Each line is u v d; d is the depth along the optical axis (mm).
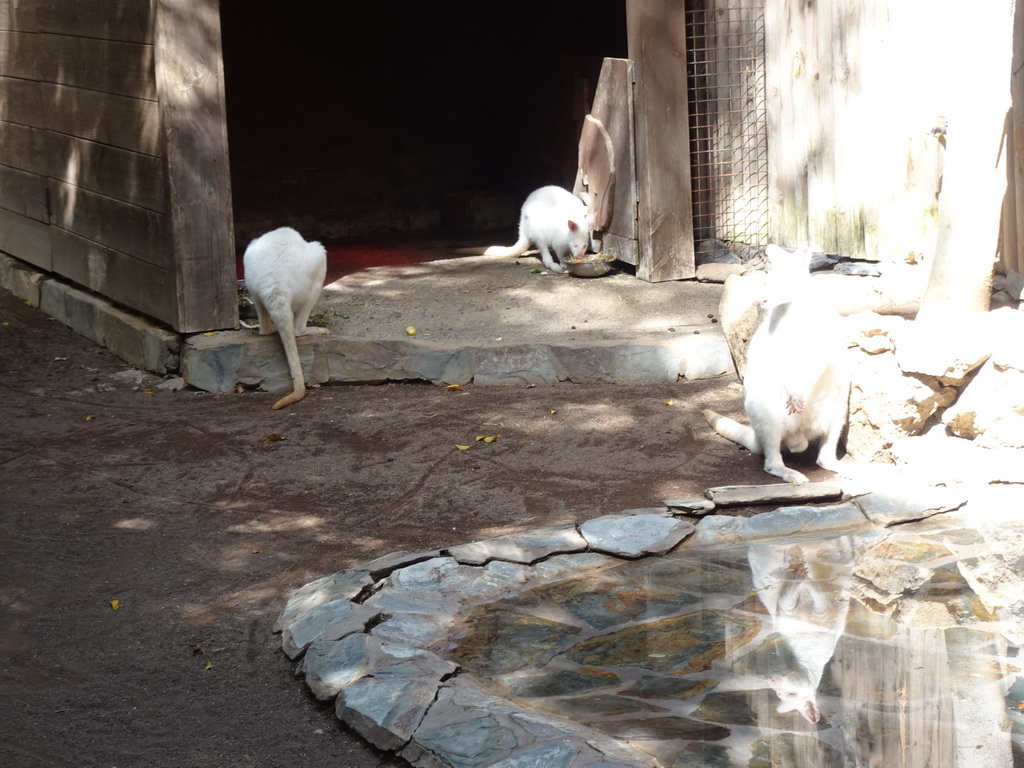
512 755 3557
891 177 8930
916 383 6207
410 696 3961
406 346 8180
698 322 8609
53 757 3826
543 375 8086
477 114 13734
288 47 12781
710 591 4918
